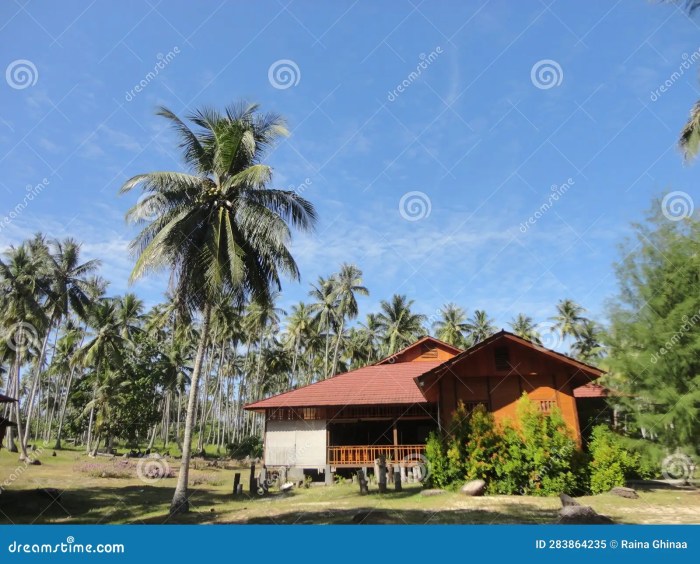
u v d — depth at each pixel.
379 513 12.27
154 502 18.23
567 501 13.09
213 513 15.02
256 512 14.41
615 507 13.16
